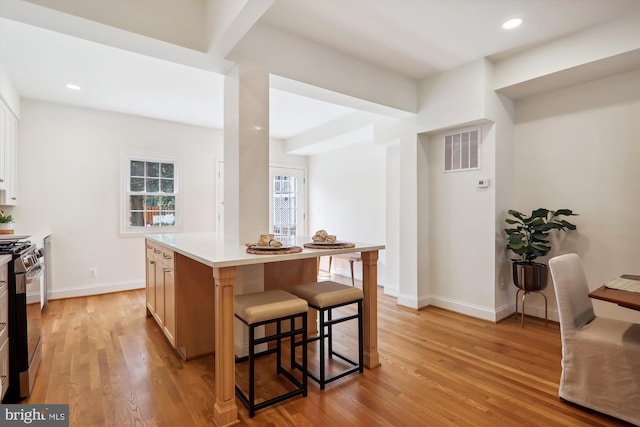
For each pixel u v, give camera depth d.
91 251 4.47
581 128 3.16
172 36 2.23
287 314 1.98
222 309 1.80
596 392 1.85
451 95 3.46
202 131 5.34
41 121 4.14
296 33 2.75
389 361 2.51
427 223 3.94
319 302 2.14
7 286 1.97
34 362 2.22
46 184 4.18
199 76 3.40
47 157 4.19
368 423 1.78
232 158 2.63
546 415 1.85
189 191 5.23
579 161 3.17
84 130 4.41
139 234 4.79
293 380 2.14
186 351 2.54
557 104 3.31
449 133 3.74
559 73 2.92
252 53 2.56
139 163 4.84
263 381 2.24
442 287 3.85
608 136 3.00
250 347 1.86
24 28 2.50
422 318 3.50
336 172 6.04
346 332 3.13
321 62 2.92
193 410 1.91
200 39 2.34
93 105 4.31
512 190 3.58
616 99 2.96
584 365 1.90
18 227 4.03
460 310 3.67
